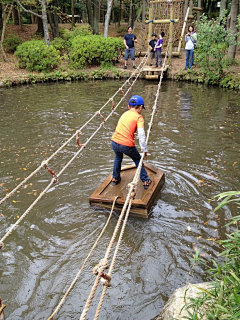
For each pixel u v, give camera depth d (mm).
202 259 3770
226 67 13828
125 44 16562
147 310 3131
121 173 5652
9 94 12984
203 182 5590
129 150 4770
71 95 12672
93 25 24078
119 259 3816
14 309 3189
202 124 8773
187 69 15266
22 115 9938
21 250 3996
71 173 6008
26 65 16500
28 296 3338
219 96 11922
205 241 4078
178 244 4039
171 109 10328
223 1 18406
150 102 11258
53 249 4008
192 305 2611
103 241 4133
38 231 4348
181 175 5859
